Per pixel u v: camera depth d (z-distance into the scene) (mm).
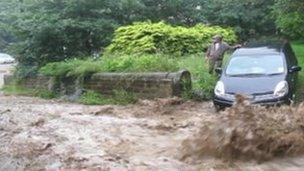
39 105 18312
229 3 27359
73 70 21781
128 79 18953
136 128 12320
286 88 14391
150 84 18234
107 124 12922
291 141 8773
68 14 25500
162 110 15430
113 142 10688
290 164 8445
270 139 8711
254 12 26906
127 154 9625
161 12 27328
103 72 20531
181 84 17594
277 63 15305
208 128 9273
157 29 22125
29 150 10133
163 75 17938
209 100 17391
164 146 10203
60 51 25953
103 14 25531
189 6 27719
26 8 26750
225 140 8883
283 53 15695
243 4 27188
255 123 8914
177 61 20031
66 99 21172
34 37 25562
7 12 28234
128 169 8570
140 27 22359
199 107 15953
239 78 15000
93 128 12344
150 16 26906
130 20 26125
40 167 8977
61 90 22609
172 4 27078
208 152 9062
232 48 18500
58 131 11984
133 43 22047
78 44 25344
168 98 16766
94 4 25375
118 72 20000
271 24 27047
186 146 9484
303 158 8711
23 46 26219
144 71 19344
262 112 9398
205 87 17672
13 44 26703
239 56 15883
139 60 20031
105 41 24781
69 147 10273
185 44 22609
